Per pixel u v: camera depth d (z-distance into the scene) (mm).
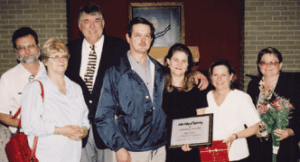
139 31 1982
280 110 2369
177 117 2055
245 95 2164
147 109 2047
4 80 2188
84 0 4762
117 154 1989
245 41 4598
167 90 2104
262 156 2457
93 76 2498
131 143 2053
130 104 2037
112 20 4836
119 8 4820
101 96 2031
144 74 2109
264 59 2465
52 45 1770
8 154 1803
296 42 4543
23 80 2215
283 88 2410
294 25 4512
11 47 4414
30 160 1738
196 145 2014
